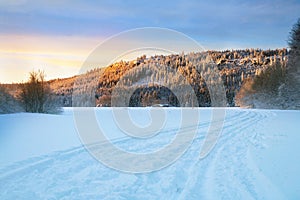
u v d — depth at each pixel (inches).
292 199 153.6
